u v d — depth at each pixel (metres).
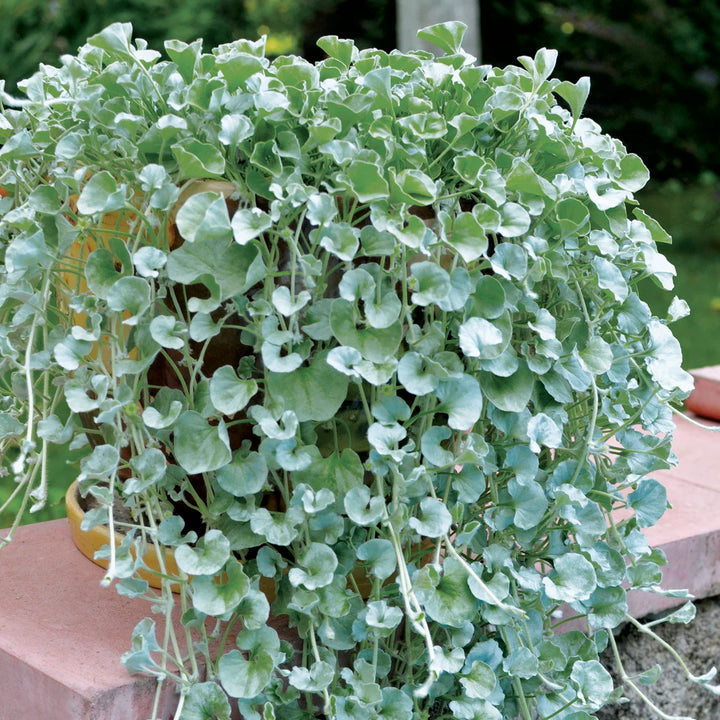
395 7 6.91
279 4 7.11
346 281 1.00
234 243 1.03
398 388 1.09
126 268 1.06
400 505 1.02
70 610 1.21
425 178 1.02
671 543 1.49
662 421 1.26
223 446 1.02
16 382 1.26
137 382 1.03
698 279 6.08
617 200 1.16
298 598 1.02
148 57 1.17
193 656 1.01
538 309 1.12
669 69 7.50
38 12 4.12
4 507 1.15
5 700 1.11
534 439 1.07
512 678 1.12
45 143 1.20
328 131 1.01
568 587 1.09
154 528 1.02
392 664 1.18
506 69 1.31
